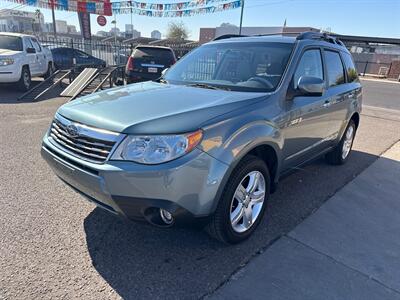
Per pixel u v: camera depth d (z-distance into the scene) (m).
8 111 7.97
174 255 2.82
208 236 3.11
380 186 4.53
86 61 17.91
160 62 10.32
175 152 2.36
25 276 2.49
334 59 4.52
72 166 2.59
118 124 2.45
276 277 2.62
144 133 2.37
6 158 4.79
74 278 2.50
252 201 3.07
